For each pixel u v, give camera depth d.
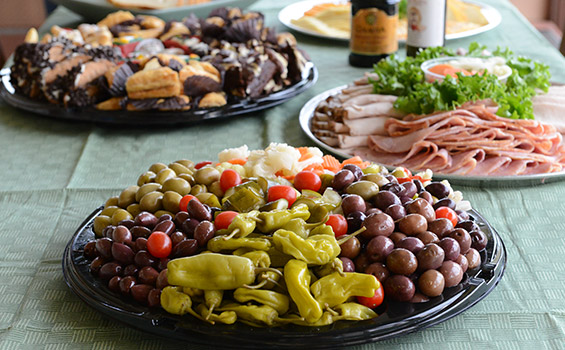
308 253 0.80
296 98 1.87
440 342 0.84
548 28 4.83
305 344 0.74
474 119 1.40
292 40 2.04
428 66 1.62
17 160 1.51
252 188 0.93
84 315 0.92
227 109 1.65
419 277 0.82
